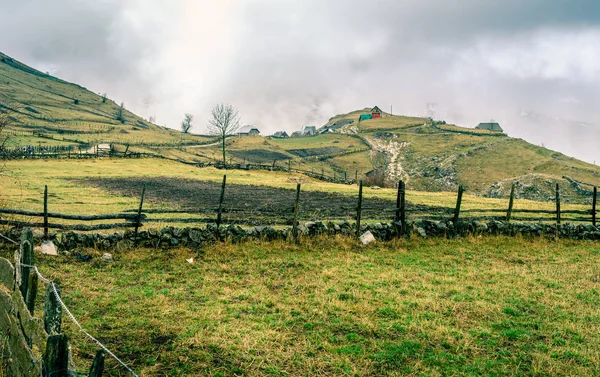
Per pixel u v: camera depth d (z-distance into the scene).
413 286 13.34
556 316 11.23
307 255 16.53
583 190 114.06
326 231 18.59
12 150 59.50
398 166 189.38
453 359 8.73
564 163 174.12
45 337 4.68
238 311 10.77
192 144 193.12
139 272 13.44
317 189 46.19
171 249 15.70
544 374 8.24
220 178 53.31
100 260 14.04
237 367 7.98
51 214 14.41
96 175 47.38
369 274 14.48
